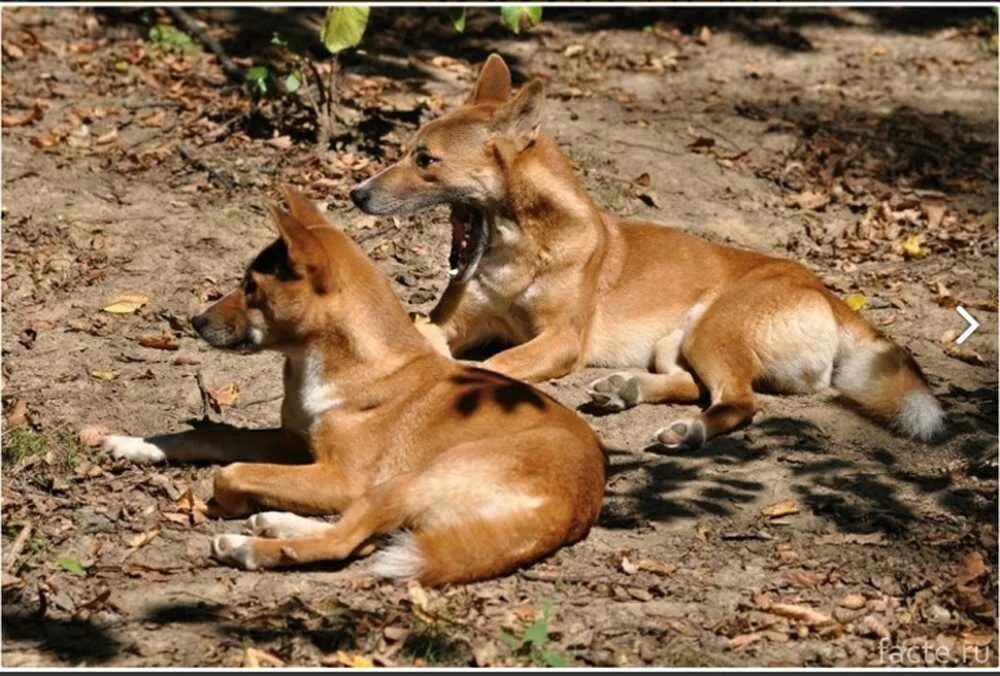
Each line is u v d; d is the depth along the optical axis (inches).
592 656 403.9
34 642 398.0
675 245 619.8
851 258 732.0
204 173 752.3
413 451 464.1
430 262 684.1
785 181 810.8
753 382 589.0
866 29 1078.4
